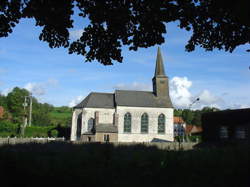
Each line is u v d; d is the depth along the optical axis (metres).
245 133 23.11
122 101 65.19
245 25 10.78
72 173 10.48
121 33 12.12
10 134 65.12
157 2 11.34
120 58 12.45
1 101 102.06
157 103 67.12
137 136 64.31
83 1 11.55
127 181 10.67
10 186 8.99
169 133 65.62
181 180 10.80
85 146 23.14
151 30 11.92
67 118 121.31
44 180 9.57
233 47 12.69
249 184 9.88
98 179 10.42
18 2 11.45
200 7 11.93
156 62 72.81
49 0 11.23
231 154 12.90
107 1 11.45
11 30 11.64
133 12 11.89
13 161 10.77
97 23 12.08
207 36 13.01
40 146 24.53
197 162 12.30
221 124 25.42
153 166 12.60
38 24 12.00
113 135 60.84
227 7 10.92
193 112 95.38
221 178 10.52
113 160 14.26
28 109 98.06
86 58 12.48
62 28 11.91
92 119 63.66
